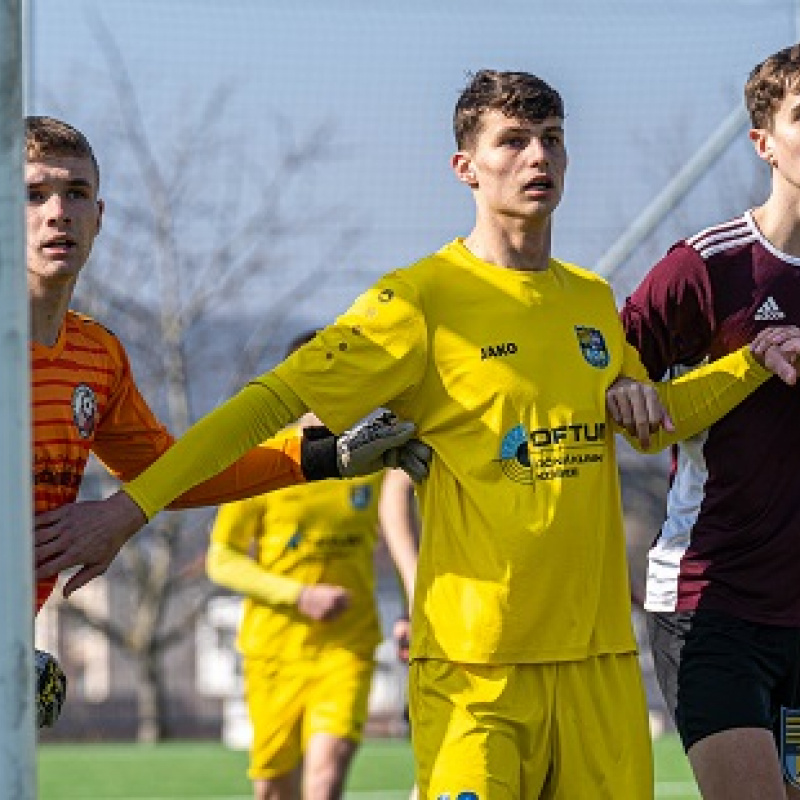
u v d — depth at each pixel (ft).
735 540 54.19
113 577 265.34
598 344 51.80
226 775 125.80
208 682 272.10
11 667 38.14
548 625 49.98
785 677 54.80
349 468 51.93
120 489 48.83
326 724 84.79
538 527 49.70
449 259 51.52
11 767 38.01
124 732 249.96
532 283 51.39
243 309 202.80
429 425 50.80
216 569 85.51
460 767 49.37
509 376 50.29
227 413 49.24
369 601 86.69
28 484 38.73
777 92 54.03
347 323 50.24
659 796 108.17
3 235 38.70
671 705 55.16
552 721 50.21
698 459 54.80
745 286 54.39
